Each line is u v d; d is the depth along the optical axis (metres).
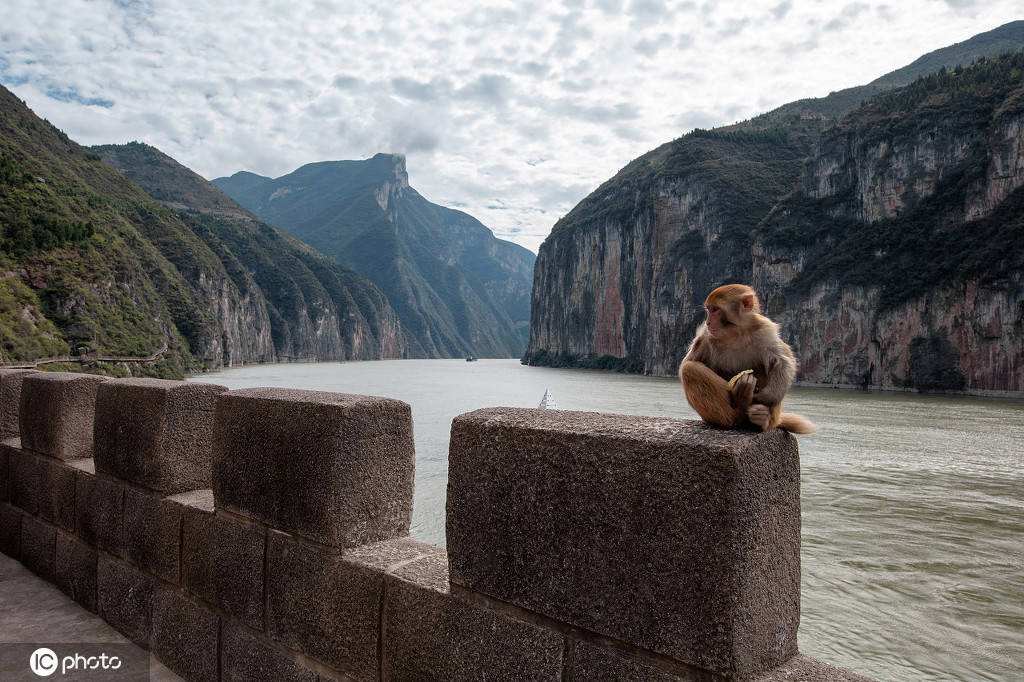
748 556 1.65
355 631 2.66
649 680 1.79
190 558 3.51
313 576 2.83
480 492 2.23
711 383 1.93
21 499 5.16
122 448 4.02
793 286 121.31
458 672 2.29
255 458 3.08
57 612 4.36
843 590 18.16
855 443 42.88
